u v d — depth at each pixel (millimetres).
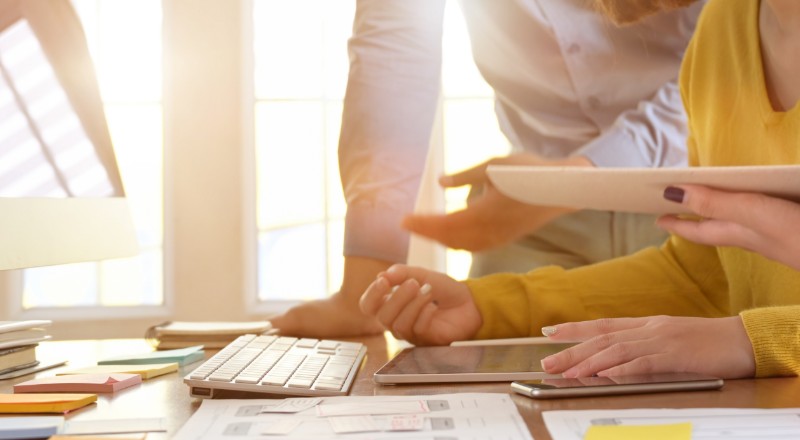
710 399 592
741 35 983
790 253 667
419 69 1283
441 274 1009
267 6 3367
